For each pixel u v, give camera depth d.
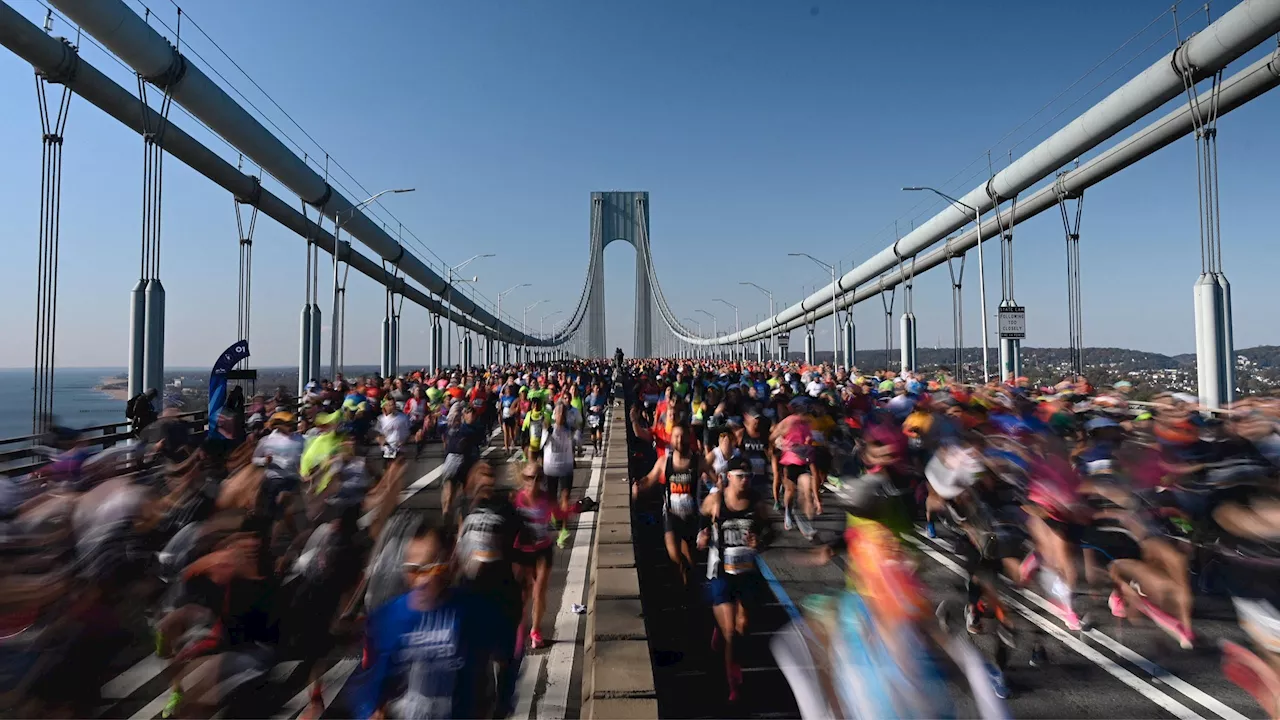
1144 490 6.32
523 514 5.76
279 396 13.11
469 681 3.43
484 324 88.44
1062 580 6.04
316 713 4.53
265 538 4.74
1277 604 4.22
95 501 4.35
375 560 4.01
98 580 3.99
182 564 4.39
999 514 6.63
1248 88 21.08
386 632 3.50
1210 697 4.78
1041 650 5.33
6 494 4.89
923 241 46.69
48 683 3.68
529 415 11.45
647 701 3.75
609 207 181.88
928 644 3.96
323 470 6.69
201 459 6.30
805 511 10.41
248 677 4.25
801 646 4.53
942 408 9.93
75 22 19.45
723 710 4.67
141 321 18.81
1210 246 19.20
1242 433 7.80
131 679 5.08
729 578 5.04
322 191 35.66
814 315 81.56
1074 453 8.27
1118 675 5.11
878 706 3.79
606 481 10.45
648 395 18.86
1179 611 5.69
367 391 15.76
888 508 4.27
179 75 22.80
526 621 5.80
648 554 8.54
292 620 4.74
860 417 12.35
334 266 35.84
